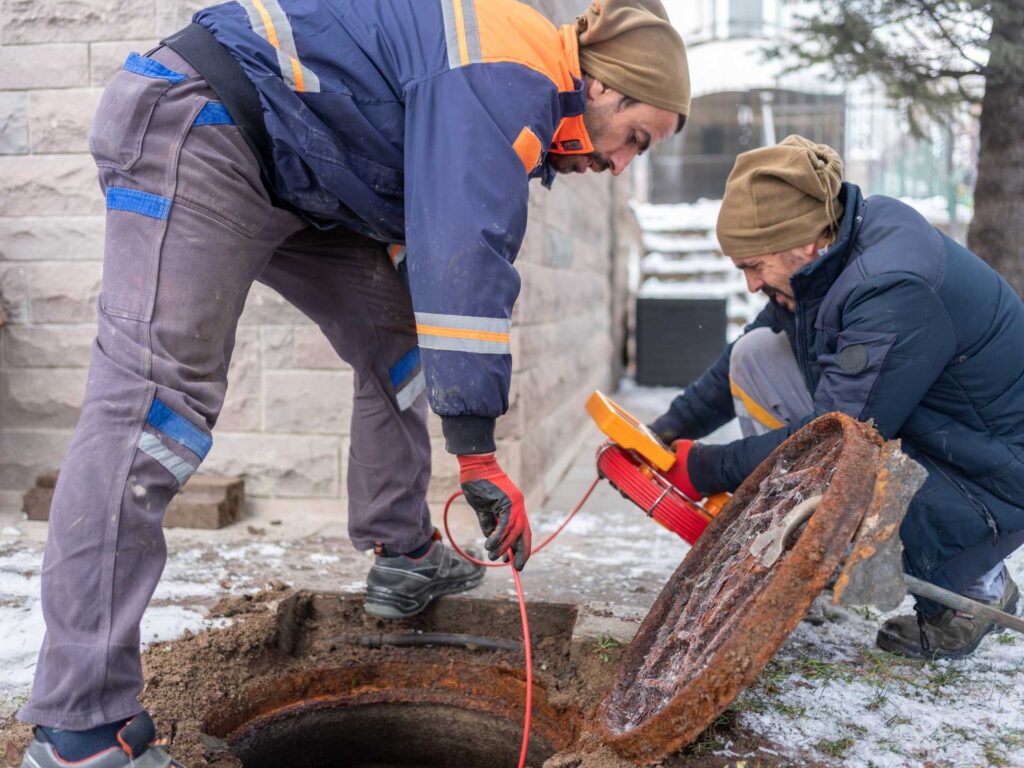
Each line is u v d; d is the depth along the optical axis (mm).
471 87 1493
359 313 2064
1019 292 3781
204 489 3236
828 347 1919
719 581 1705
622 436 2039
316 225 1754
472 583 2383
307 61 1536
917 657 1977
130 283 1451
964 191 9688
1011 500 1870
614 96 1661
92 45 3270
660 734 1458
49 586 1354
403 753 2264
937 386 1864
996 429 1870
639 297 8008
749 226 1931
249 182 1554
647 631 1828
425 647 2264
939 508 1868
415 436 2166
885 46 3955
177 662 1973
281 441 3371
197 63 1507
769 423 2330
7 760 1541
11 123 3324
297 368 3342
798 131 11812
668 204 12469
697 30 12352
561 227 4559
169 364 1444
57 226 3350
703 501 2320
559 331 4500
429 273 1476
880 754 1570
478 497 1573
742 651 1350
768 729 1656
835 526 1321
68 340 3385
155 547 1427
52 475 3301
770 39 10031
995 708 1746
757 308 8930
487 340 1473
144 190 1466
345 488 3361
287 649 2227
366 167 1588
